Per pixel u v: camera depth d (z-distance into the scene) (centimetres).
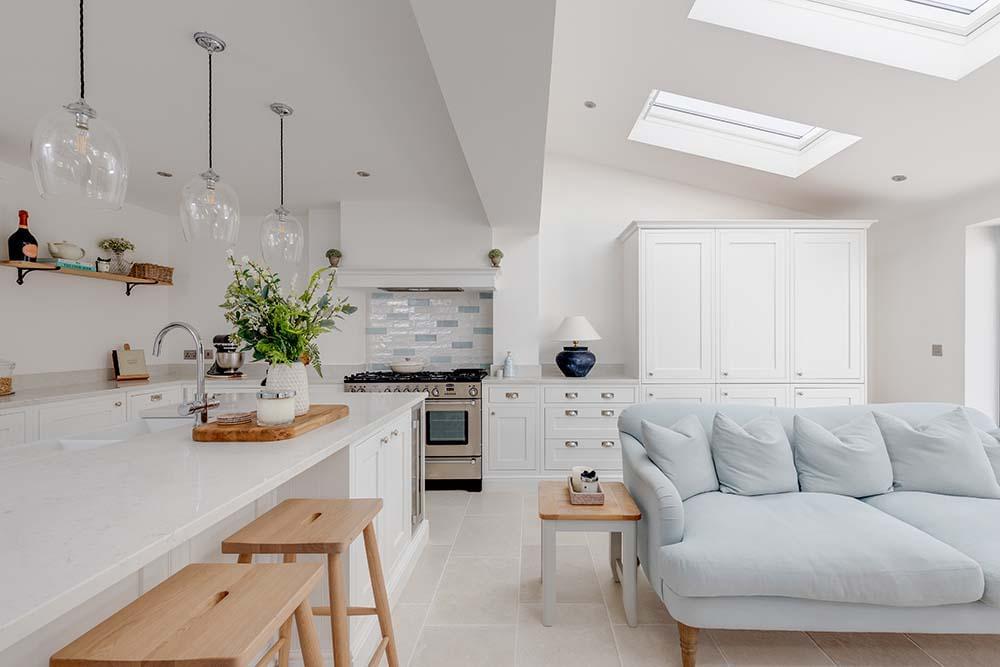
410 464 271
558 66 316
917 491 233
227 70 219
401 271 425
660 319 398
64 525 93
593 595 238
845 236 390
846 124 309
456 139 296
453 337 479
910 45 247
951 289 373
